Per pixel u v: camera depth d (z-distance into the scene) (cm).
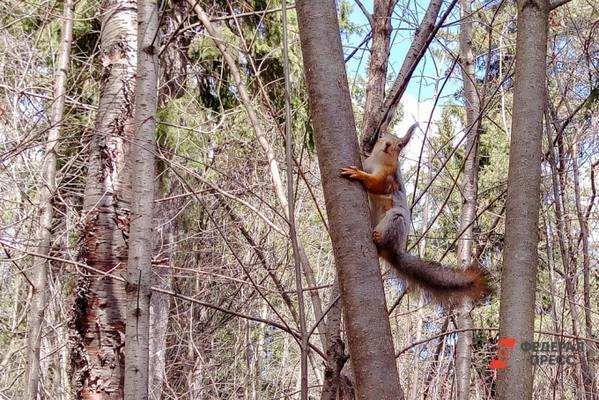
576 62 780
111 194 657
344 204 289
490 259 948
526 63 296
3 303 1010
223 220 996
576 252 857
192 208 1102
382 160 447
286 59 331
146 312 382
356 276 281
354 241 284
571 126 904
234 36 1010
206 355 1247
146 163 409
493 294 437
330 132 296
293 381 1551
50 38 822
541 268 1014
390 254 448
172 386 1127
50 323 772
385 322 278
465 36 761
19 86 751
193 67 1026
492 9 806
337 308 431
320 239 1466
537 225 283
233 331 1376
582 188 1030
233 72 553
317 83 300
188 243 1095
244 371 1411
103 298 636
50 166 689
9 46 799
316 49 301
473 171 743
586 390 736
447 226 1202
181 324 1266
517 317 273
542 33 300
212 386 1209
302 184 1115
